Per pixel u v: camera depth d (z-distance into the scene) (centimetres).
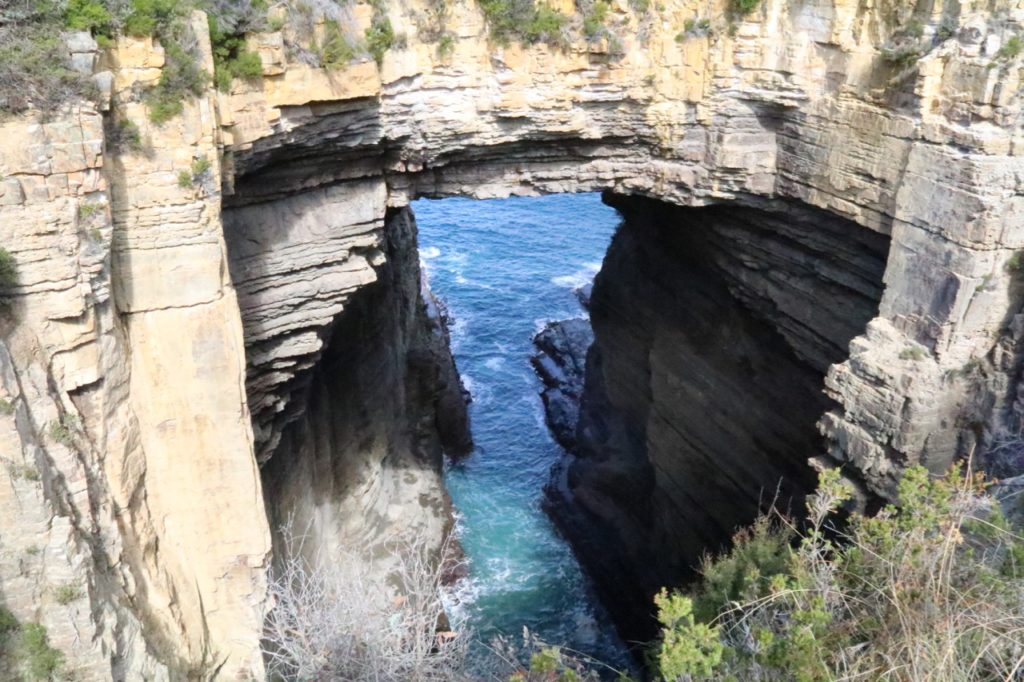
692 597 1464
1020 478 1394
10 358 1076
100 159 1178
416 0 1800
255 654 1580
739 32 1881
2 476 1022
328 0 1666
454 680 1684
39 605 1069
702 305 2589
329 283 2033
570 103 1958
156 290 1369
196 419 1450
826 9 1798
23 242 1122
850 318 2012
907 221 1728
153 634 1315
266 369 2003
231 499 1510
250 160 1683
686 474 2703
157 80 1295
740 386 2455
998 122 1551
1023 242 1602
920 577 907
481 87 1903
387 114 1858
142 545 1367
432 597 2303
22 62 1093
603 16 1870
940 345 1678
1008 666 815
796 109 1917
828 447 1905
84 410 1250
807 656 812
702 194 2114
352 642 1692
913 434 1683
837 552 1091
